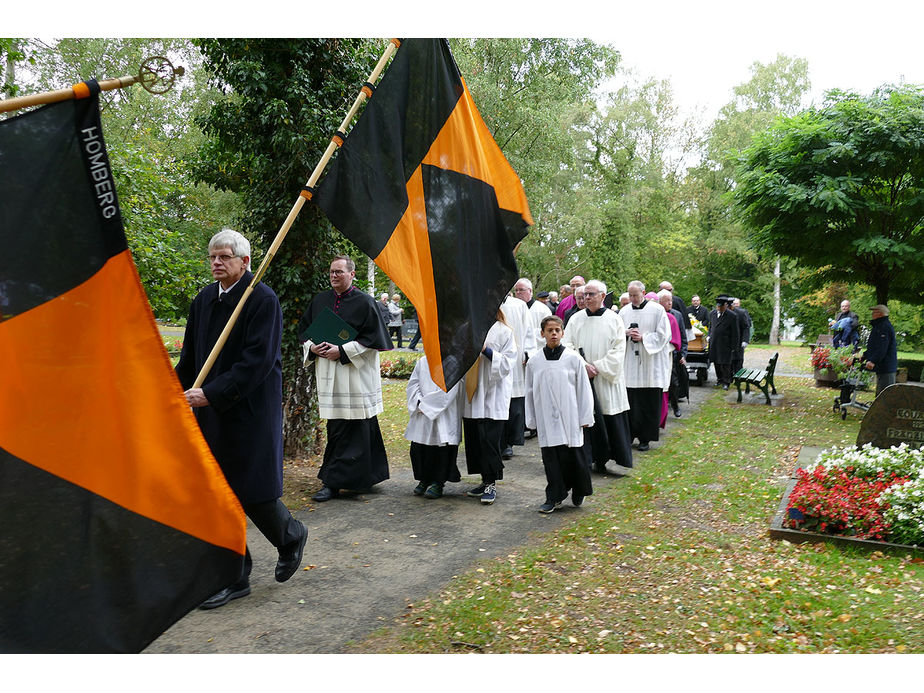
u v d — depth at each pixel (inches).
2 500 91.9
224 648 144.6
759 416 470.9
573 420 243.3
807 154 497.7
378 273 995.3
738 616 162.6
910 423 272.8
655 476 300.8
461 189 165.8
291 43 302.7
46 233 95.7
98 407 97.7
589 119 1183.6
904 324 1141.7
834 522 216.4
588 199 1233.4
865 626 156.3
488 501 257.1
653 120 1555.1
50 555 93.7
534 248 1207.6
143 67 99.2
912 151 466.9
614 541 215.3
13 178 94.7
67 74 738.2
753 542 215.6
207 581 102.9
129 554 98.3
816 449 356.5
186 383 171.2
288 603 168.1
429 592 175.6
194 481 102.6
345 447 259.4
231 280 163.2
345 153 149.3
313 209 315.9
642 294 367.9
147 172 418.0
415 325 1068.5
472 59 979.3
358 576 185.9
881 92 496.1
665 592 176.6
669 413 481.1
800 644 147.9
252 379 154.6
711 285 1747.0
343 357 253.6
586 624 157.9
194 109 936.3
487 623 157.5
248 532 221.6
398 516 240.5
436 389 260.4
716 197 1595.7
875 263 523.5
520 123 993.5
